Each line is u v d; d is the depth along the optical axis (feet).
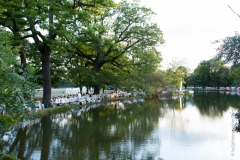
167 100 130.31
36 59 102.99
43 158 32.30
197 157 33.55
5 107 21.11
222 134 47.06
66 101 93.20
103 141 41.34
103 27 90.63
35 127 52.70
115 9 112.78
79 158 32.45
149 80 137.08
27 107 22.54
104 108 91.04
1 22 70.03
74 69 107.55
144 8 111.34
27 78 21.75
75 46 107.55
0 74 20.56
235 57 26.55
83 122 59.88
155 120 63.67
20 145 38.34
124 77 121.19
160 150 36.58
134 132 48.73
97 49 102.12
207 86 278.26
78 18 81.56
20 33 75.41
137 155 33.96
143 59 113.60
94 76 106.22
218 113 76.28
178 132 48.88
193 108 90.94
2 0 64.59
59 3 78.43
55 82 114.83
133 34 115.03
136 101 123.24
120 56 118.93
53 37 77.82
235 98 139.03
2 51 22.58
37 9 69.00
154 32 113.29
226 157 33.68
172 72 215.31
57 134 46.16
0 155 24.54
